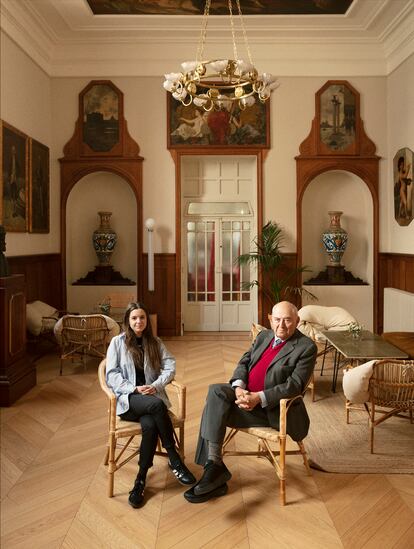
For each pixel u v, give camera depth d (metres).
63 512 3.39
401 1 7.78
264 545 3.02
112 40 9.25
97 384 6.48
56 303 9.67
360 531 3.16
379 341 5.78
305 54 9.43
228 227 10.30
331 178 10.06
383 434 4.74
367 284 9.71
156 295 9.73
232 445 4.51
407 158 8.59
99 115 9.55
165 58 9.45
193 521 3.28
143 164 9.59
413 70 8.33
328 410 5.43
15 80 7.72
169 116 9.52
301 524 3.24
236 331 10.35
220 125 9.53
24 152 8.05
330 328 7.23
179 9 8.27
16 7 7.48
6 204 7.31
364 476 3.90
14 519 3.31
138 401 3.73
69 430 4.89
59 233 9.69
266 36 9.17
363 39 9.26
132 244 10.12
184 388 3.93
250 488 3.72
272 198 9.59
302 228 10.05
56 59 9.44
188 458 4.24
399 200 8.98
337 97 9.49
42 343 8.83
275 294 9.21
